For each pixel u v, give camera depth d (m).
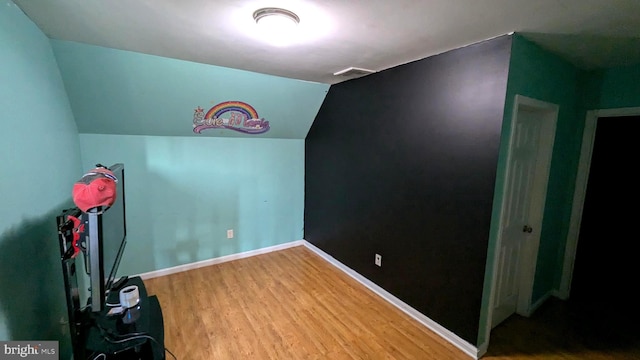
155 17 1.51
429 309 2.26
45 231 1.53
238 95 2.83
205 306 2.51
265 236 3.77
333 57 2.17
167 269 3.12
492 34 1.68
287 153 3.79
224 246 3.47
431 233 2.21
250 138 3.46
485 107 1.79
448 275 2.10
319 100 3.32
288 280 3.03
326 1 1.30
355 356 1.96
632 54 2.00
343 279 3.06
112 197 1.18
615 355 2.00
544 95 2.05
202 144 3.17
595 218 2.77
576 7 1.33
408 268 2.43
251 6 1.38
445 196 2.09
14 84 1.28
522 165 2.23
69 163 2.14
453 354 1.98
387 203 2.60
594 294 2.84
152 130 2.84
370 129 2.73
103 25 1.62
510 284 2.39
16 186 1.23
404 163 2.40
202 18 1.52
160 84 2.41
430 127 2.15
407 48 1.94
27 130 1.39
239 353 1.96
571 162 2.60
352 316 2.41
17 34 1.35
